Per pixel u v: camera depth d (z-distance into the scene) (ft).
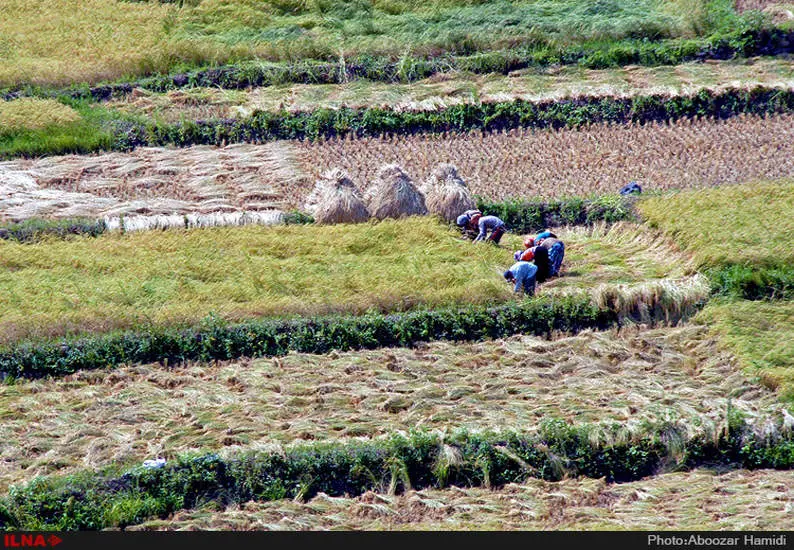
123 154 360.48
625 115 373.61
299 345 262.67
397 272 285.23
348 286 280.10
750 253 283.38
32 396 246.06
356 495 219.61
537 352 260.62
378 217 318.04
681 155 353.92
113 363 257.55
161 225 313.32
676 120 372.38
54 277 285.84
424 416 237.66
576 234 314.96
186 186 343.05
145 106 383.24
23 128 364.99
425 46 410.52
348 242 301.43
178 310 268.62
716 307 268.21
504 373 252.83
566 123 371.97
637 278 285.64
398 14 442.91
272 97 386.52
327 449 222.89
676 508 211.20
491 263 292.81
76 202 328.70
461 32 415.44
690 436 226.38
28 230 309.22
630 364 255.70
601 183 339.77
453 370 254.27
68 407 242.58
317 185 328.70
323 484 220.23
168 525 208.95
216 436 231.30
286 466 220.64
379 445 223.71
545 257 285.02
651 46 404.98
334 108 375.86
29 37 420.77
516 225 321.11
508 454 222.48
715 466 225.15
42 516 209.87
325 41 415.23
